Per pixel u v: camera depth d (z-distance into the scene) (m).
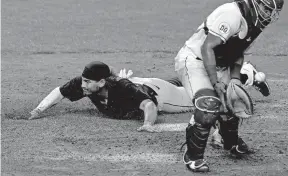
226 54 16.17
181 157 17.59
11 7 59.06
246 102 15.97
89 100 25.52
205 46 15.63
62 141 19.23
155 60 35.72
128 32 46.62
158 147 18.58
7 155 17.56
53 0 63.91
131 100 21.53
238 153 17.45
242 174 16.08
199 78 16.14
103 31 46.97
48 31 46.81
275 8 15.48
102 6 60.56
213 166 16.78
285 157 17.75
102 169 16.38
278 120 22.31
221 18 15.52
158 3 62.31
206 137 15.90
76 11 57.56
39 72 31.84
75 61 35.44
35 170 16.17
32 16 54.31
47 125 21.19
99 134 20.05
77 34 45.53
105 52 38.72
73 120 21.92
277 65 34.12
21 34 45.31
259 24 15.67
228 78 16.81
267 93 24.00
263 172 16.28
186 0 64.12
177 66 16.84
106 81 21.55
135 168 16.50
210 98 15.58
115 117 22.34
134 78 23.11
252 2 15.50
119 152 18.02
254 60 35.75
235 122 17.03
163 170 16.33
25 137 19.61
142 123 21.64
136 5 61.09
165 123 21.64
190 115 23.09
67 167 16.52
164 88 22.97
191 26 49.66
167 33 46.28
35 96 26.02
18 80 29.61
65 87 22.23
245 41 15.95
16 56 37.12
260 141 19.48
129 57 36.72
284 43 41.44
